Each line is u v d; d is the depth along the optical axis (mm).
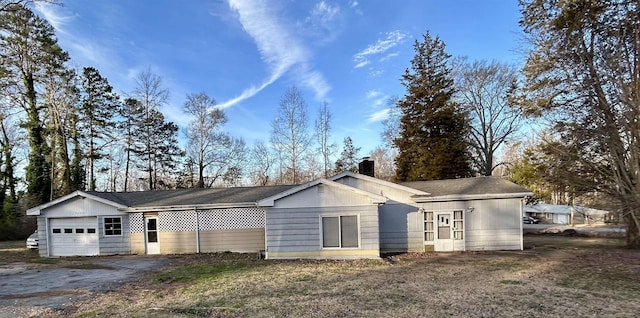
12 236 26438
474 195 15648
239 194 18531
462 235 15820
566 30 16484
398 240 16125
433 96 30609
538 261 12508
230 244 17109
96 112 30969
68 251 17156
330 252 13805
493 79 31859
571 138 17281
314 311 6672
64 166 28188
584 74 16344
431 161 28656
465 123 31656
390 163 49938
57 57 26484
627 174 14789
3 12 18391
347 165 41688
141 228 17297
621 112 14195
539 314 6352
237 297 7938
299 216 14031
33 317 6812
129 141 34281
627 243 16234
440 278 9844
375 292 8219
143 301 7848
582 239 20578
